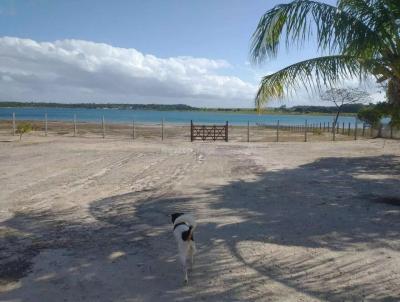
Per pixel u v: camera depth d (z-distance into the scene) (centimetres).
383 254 611
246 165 1580
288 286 507
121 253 627
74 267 571
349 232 723
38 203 952
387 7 891
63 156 1828
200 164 1605
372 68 862
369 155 1934
